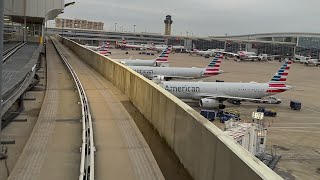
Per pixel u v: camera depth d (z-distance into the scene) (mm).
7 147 10188
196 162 8070
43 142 10633
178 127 9672
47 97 18078
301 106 53062
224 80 77125
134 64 77188
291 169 24969
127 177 8289
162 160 9594
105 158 9469
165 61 83438
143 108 14820
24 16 42344
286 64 53812
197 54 178000
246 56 163375
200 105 46031
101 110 15539
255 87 51875
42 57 44219
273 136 34312
